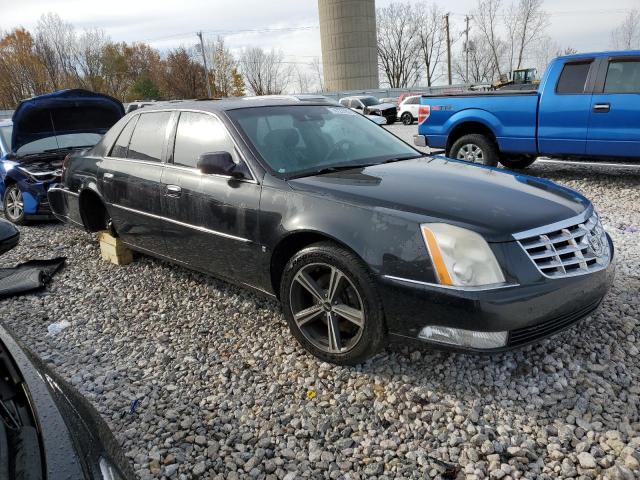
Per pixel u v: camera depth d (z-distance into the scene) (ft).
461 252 8.45
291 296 10.55
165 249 14.23
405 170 11.50
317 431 8.61
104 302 14.47
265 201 10.87
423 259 8.62
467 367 9.96
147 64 196.13
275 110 13.29
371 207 9.41
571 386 9.25
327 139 12.89
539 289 8.45
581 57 23.91
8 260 18.98
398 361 10.32
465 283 8.36
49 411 5.24
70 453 4.73
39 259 18.39
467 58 170.91
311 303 10.71
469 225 8.65
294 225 10.17
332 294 9.85
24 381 5.76
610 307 11.94
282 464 8.02
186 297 14.32
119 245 17.10
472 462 7.70
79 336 12.55
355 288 9.37
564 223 9.19
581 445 7.79
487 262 8.40
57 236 22.07
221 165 11.43
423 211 9.07
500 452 7.86
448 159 13.37
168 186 13.29
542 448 7.92
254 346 11.43
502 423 8.47
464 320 8.33
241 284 12.19
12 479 4.28
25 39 168.04
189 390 10.05
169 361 11.16
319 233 9.75
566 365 9.89
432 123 28.96
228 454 8.32
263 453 8.25
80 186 17.04
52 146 25.71
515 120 25.95
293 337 11.63
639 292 12.67
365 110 84.84
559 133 24.67
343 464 7.87
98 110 25.02
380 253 8.98
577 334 10.85
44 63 169.99
